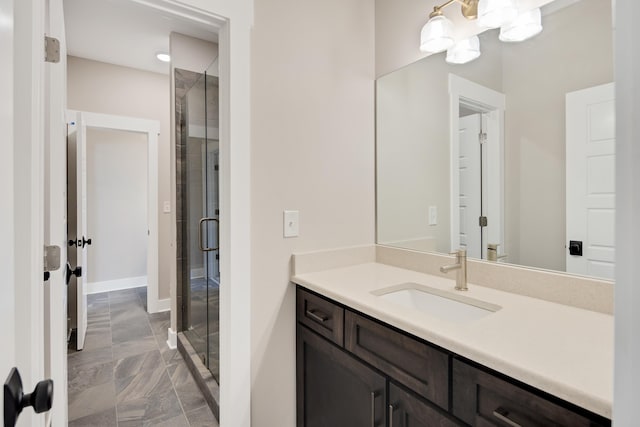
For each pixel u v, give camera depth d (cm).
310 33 160
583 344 83
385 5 180
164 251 353
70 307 273
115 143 433
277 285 152
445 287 137
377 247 185
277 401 154
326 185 167
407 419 100
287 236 154
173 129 264
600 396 62
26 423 60
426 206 164
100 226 425
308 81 159
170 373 227
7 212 46
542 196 125
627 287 34
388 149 180
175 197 266
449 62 153
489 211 141
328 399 136
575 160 116
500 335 88
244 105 140
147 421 179
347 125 175
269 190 149
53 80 111
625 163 34
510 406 76
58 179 112
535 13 124
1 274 43
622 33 34
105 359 245
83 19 241
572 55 116
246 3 139
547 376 69
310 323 146
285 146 153
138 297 400
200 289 237
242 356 142
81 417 181
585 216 114
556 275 118
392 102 177
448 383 89
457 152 152
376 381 112
